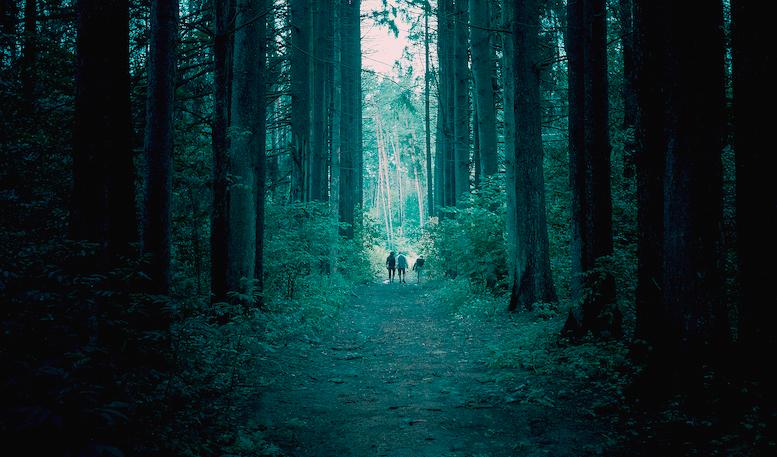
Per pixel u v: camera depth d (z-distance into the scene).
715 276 4.99
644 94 6.03
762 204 4.67
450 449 4.39
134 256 5.74
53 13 8.52
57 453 2.53
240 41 10.14
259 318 8.99
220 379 6.11
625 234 11.59
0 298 3.45
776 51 4.60
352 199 26.48
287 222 14.62
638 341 5.78
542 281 11.91
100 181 4.95
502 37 13.63
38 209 6.27
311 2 18.30
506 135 13.66
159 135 6.30
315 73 20.92
